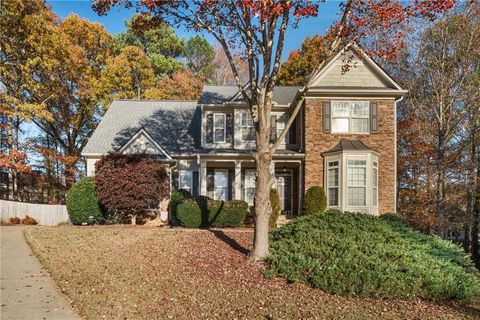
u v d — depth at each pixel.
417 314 7.65
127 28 41.16
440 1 9.82
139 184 18.80
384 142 19.92
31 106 25.98
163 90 36.59
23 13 25.53
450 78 21.75
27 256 12.25
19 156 26.75
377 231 11.28
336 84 20.19
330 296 8.39
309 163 19.83
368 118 20.03
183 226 17.77
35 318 7.11
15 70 26.58
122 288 8.68
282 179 22.48
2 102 25.73
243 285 8.95
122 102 26.05
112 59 33.69
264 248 10.41
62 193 32.97
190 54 44.72
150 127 24.19
